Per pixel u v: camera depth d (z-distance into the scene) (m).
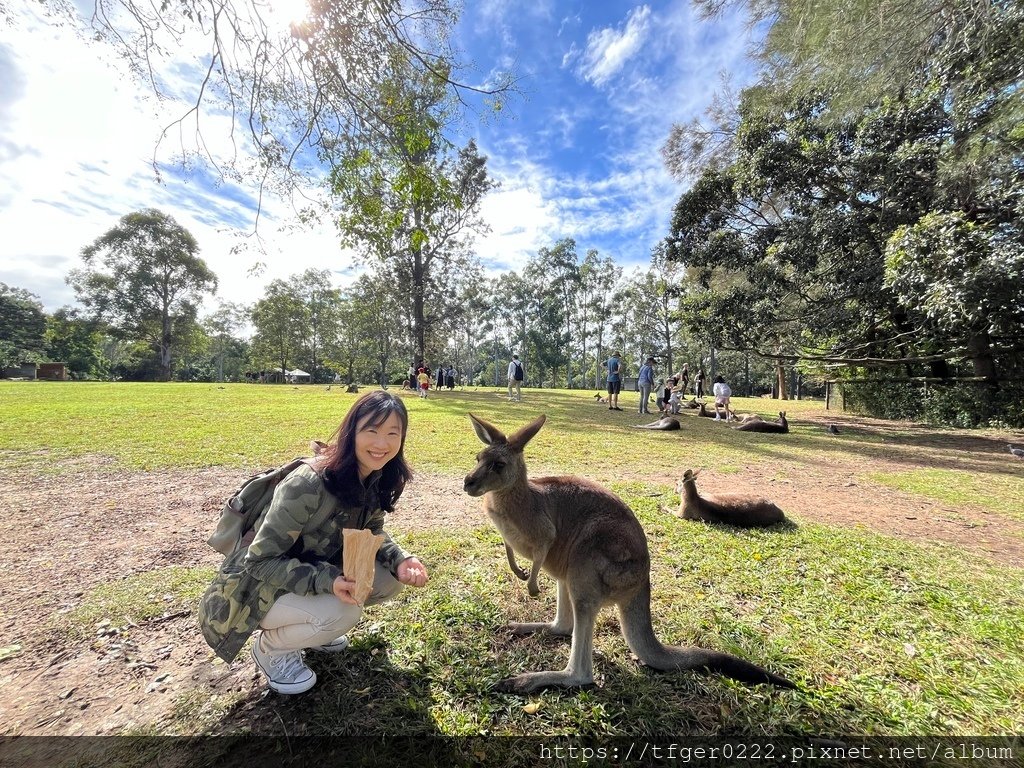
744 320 14.96
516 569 2.99
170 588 3.12
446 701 2.14
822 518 5.09
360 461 2.12
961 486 6.59
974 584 3.42
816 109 12.62
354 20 3.77
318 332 53.47
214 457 6.92
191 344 53.06
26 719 1.99
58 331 53.34
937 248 9.39
